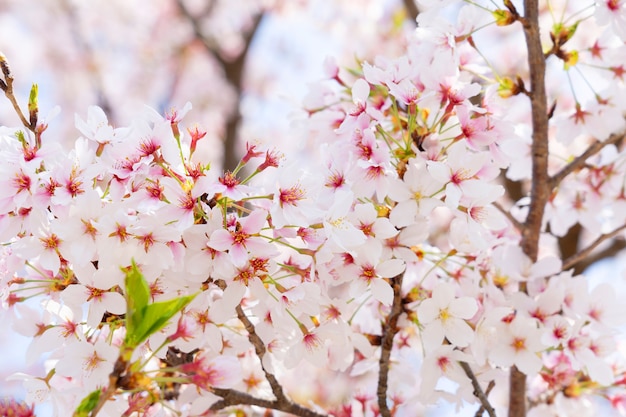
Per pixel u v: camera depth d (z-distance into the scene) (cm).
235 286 119
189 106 121
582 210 142
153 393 115
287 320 122
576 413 135
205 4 408
